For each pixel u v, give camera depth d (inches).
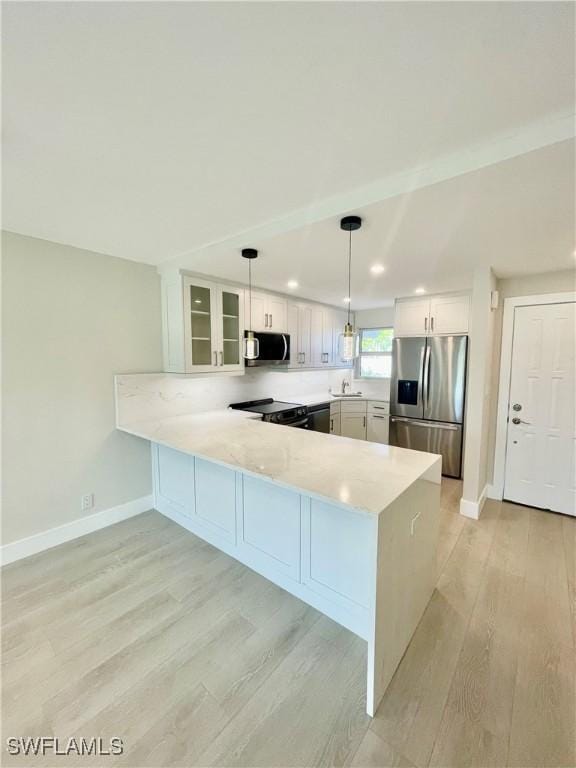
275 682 58.7
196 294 119.1
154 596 79.7
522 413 126.0
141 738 50.1
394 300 171.8
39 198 69.8
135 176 61.8
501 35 34.5
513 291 125.2
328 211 71.1
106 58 37.6
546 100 43.1
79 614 74.1
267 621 72.4
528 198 62.6
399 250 93.9
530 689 56.9
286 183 64.2
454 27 33.9
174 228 86.0
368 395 209.3
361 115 46.0
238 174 61.1
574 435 116.5
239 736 50.4
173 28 34.3
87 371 104.7
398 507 56.7
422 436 162.2
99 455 108.9
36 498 96.1
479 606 76.0
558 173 53.9
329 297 166.4
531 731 50.5
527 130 48.7
